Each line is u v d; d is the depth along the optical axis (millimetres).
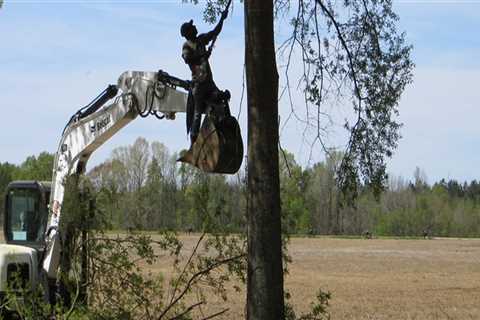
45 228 14461
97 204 11859
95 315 11547
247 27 9875
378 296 27031
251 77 9836
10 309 11930
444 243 78000
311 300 24438
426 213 103875
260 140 9781
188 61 10375
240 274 11672
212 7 11289
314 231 81625
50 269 13141
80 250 11867
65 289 12750
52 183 13844
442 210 105812
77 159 13609
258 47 9805
